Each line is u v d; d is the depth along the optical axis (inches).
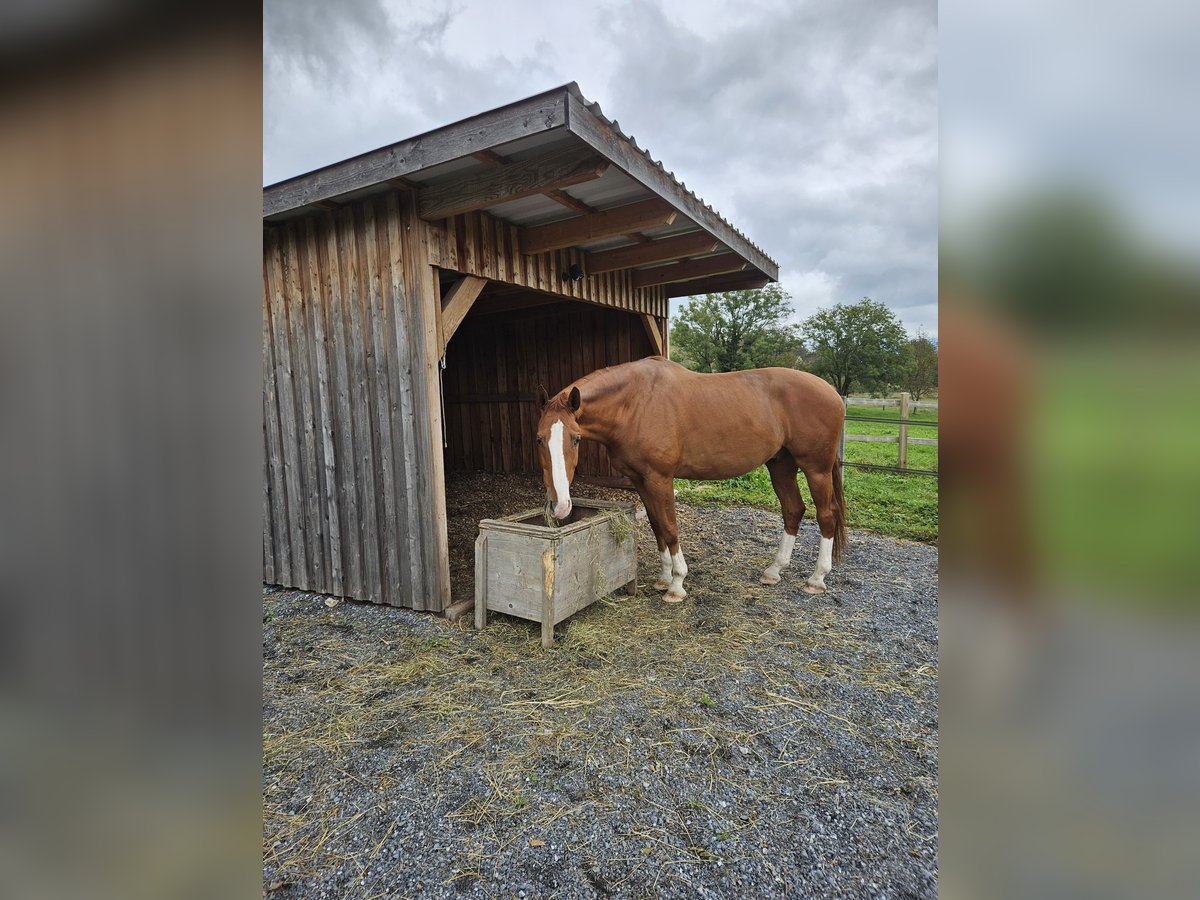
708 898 52.6
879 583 138.1
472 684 91.3
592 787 67.3
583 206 124.0
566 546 105.9
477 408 267.0
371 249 118.0
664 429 119.9
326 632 113.7
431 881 55.1
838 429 128.6
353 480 127.8
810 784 67.5
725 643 104.7
